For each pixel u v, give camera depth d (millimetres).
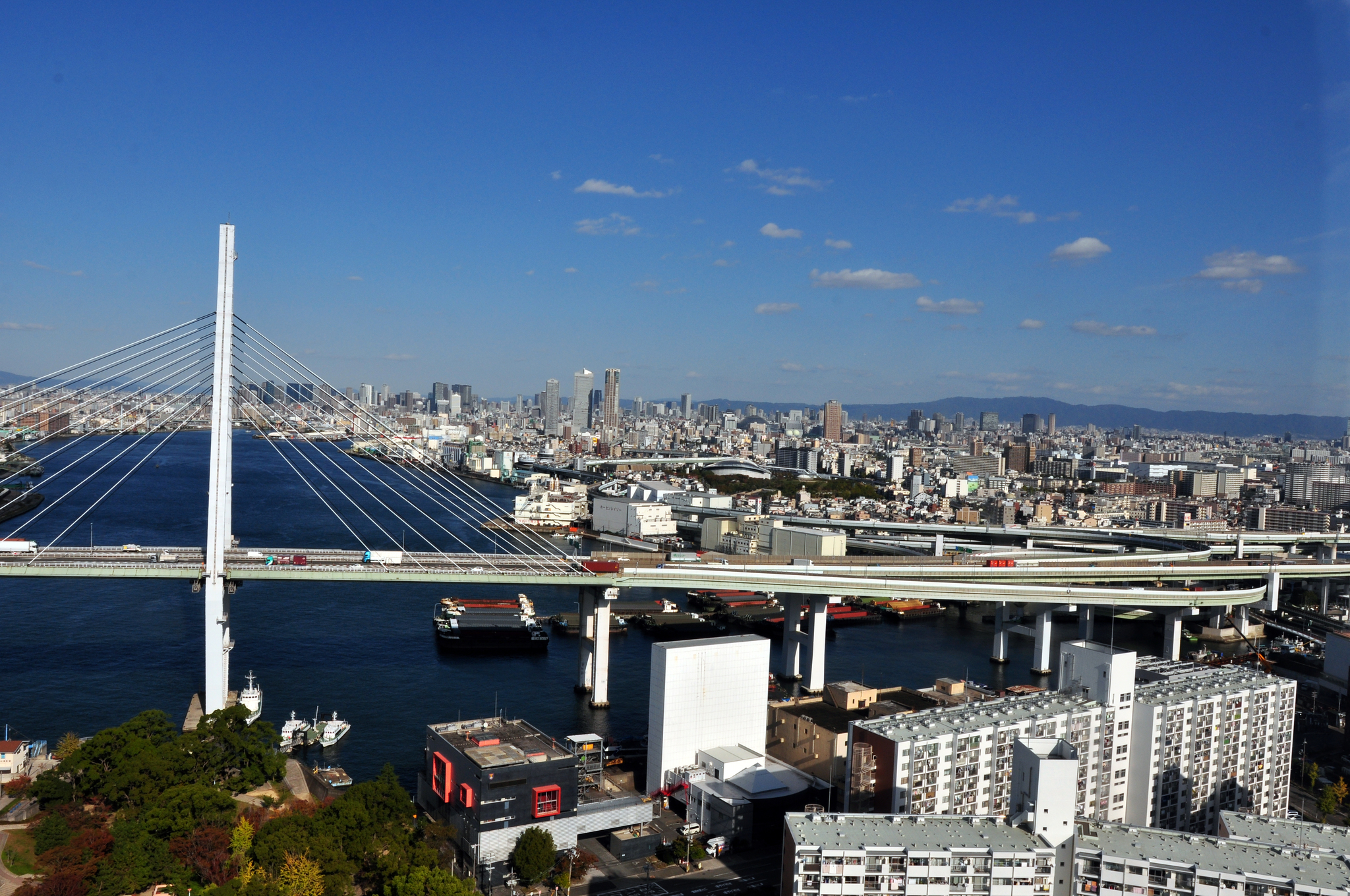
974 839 144375
